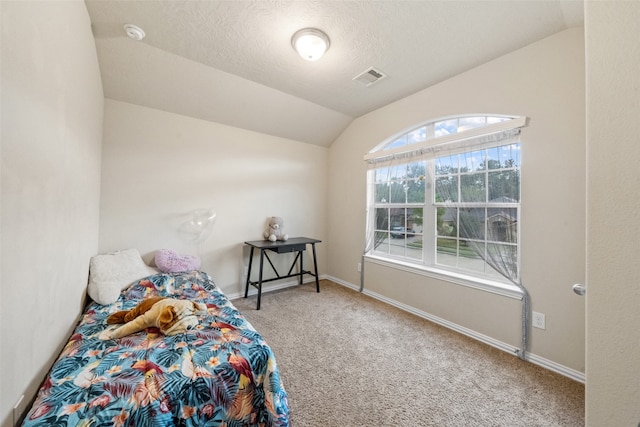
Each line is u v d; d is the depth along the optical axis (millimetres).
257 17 1730
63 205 1309
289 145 3740
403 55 2133
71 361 1195
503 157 2137
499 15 1680
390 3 1600
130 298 1995
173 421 1040
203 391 1125
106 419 932
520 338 1999
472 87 2309
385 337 2285
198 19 1754
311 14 1696
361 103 3098
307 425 1380
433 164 2723
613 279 453
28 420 886
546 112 1877
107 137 2461
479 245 2295
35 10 958
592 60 477
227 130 3201
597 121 469
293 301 3133
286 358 1968
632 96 434
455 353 2045
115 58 2115
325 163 4121
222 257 3176
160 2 1613
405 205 3006
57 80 1177
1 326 796
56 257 1232
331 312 2811
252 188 3410
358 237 3561
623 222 443
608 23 460
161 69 2295
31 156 955
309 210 3967
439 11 1655
